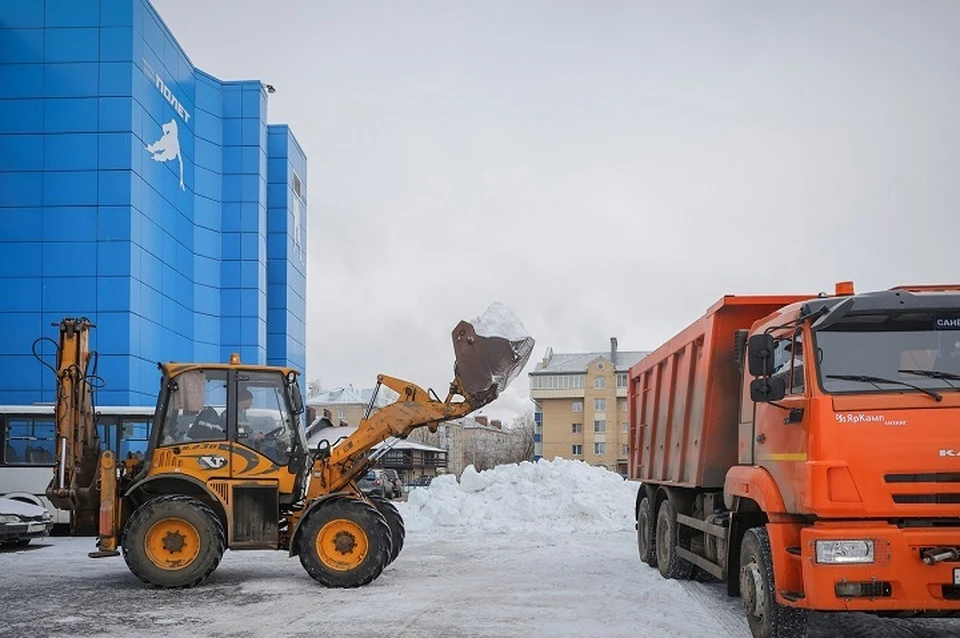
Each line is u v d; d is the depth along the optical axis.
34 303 32.94
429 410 13.38
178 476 12.52
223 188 41.34
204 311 39.94
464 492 24.62
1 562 16.05
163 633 9.29
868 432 7.19
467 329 13.43
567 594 11.65
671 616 9.94
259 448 12.91
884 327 7.59
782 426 7.90
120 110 33.44
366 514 12.45
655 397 13.47
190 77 39.81
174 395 12.93
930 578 6.89
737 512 9.13
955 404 7.23
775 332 8.45
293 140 47.94
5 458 22.00
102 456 12.66
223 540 12.48
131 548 12.20
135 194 33.69
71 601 11.37
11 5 33.53
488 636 8.97
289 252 46.25
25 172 33.25
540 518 22.58
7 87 33.38
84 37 33.56
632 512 22.98
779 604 7.75
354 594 11.82
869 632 8.91
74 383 13.30
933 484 7.08
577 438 96.88
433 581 13.09
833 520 7.18
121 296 32.97
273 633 9.23
